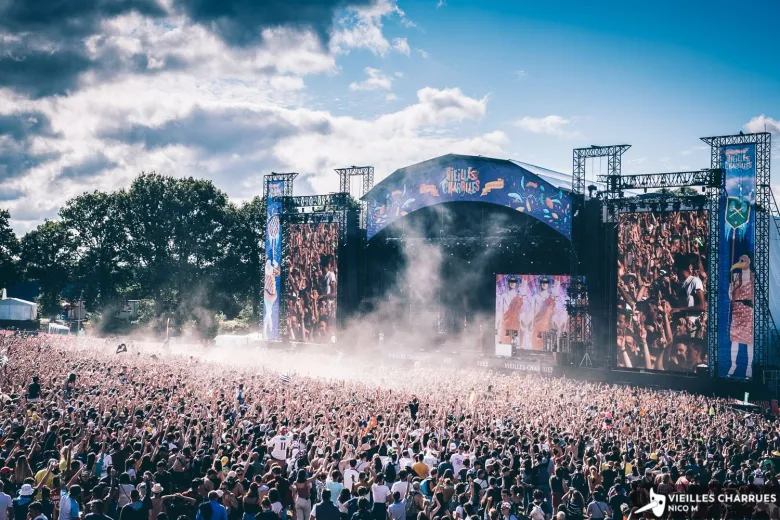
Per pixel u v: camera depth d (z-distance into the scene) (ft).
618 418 116.57
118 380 119.55
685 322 193.88
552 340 232.12
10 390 103.76
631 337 201.57
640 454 83.20
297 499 59.16
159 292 370.73
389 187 250.78
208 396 107.14
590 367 205.05
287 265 266.36
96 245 382.42
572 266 213.66
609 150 207.92
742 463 79.41
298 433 80.84
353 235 260.83
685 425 111.86
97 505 48.67
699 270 192.44
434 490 60.59
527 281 237.86
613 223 205.77
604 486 68.28
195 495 56.24
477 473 65.21
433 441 77.15
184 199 374.84
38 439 70.74
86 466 62.64
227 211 389.39
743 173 186.80
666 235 197.16
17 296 433.89
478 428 89.92
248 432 80.23
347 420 88.58
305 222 263.08
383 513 57.41
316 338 259.80
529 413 112.57
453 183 237.04
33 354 161.99
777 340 192.75
